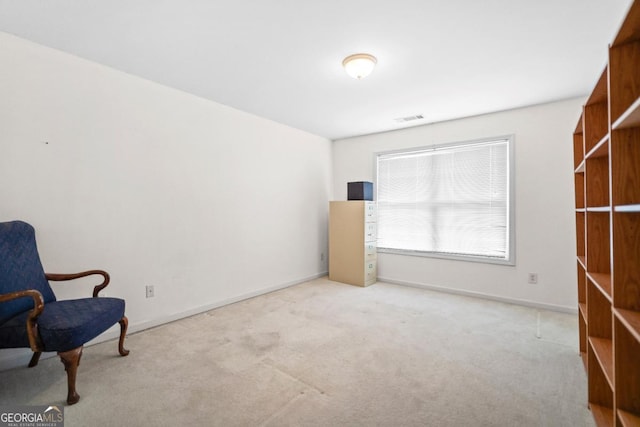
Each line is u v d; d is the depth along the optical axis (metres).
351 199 4.38
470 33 1.98
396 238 4.45
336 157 5.05
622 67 1.16
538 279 3.35
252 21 1.86
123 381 1.91
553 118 3.25
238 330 2.71
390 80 2.71
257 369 2.05
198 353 2.28
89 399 1.73
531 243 3.39
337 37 2.04
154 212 2.83
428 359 2.20
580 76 2.62
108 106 2.53
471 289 3.78
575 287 3.16
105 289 2.53
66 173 2.32
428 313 3.15
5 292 1.81
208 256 3.26
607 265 1.67
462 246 3.89
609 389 1.60
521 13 1.77
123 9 1.76
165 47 2.19
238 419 1.57
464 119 3.82
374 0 1.66
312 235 4.67
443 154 4.03
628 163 1.16
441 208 4.05
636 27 1.07
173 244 2.96
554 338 2.55
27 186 2.15
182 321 2.94
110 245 2.55
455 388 1.85
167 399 1.73
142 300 2.74
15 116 2.09
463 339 2.53
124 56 2.34
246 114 3.66
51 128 2.24
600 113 1.73
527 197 3.40
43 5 1.73
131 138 2.67
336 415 1.61
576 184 2.27
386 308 3.31
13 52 2.08
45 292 2.03
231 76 2.68
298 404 1.69
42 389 1.83
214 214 3.32
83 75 2.39
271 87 2.90
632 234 1.17
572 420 1.57
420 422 1.55
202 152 3.21
